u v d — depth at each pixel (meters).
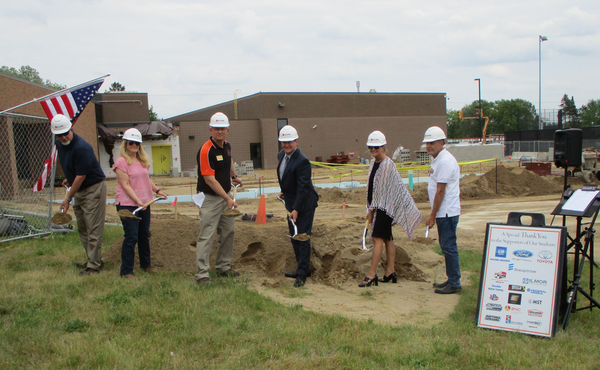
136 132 5.70
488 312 4.32
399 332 4.08
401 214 5.62
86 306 4.48
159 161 34.78
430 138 5.32
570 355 3.64
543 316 4.10
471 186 17.69
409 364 3.44
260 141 41.19
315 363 3.45
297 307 4.71
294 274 6.10
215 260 6.17
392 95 45.16
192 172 32.72
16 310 4.31
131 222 5.52
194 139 36.72
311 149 42.47
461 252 7.62
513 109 104.94
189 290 5.02
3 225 7.60
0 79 15.48
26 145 17.50
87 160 5.45
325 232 6.50
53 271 5.75
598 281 5.66
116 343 3.69
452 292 5.45
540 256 4.24
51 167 8.10
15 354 3.47
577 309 4.50
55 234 8.12
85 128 26.16
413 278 6.09
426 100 46.38
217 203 5.41
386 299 5.22
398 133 45.53
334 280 5.87
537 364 3.50
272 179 28.59
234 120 40.28
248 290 5.26
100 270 5.89
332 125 43.06
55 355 3.47
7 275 5.50
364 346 3.72
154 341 3.76
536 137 44.25
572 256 7.29
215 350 3.63
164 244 6.30
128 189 5.55
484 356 3.59
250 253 6.43
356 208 14.50
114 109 34.25
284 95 41.22
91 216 5.64
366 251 6.17
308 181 5.64
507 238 4.41
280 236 6.51
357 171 28.98
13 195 14.21
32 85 17.88
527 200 16.39
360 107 44.03
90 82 7.72
